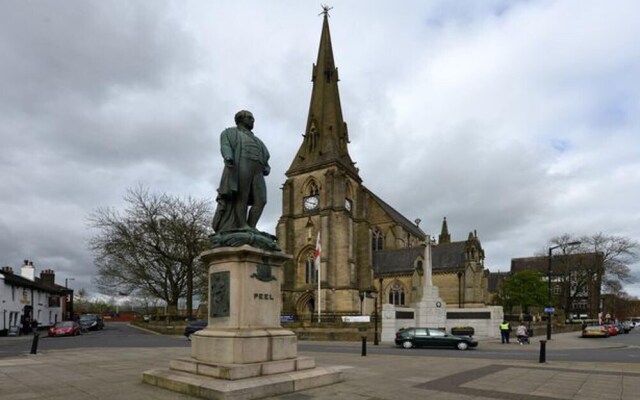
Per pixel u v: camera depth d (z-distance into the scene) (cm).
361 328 4028
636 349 3116
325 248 6269
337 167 6662
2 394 1016
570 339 4331
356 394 1024
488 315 4009
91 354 2091
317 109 7294
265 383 961
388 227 7888
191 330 3916
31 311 5550
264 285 1106
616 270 7919
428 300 3991
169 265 5503
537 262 9931
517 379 1348
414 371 1492
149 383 1124
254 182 1208
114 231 5347
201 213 5528
